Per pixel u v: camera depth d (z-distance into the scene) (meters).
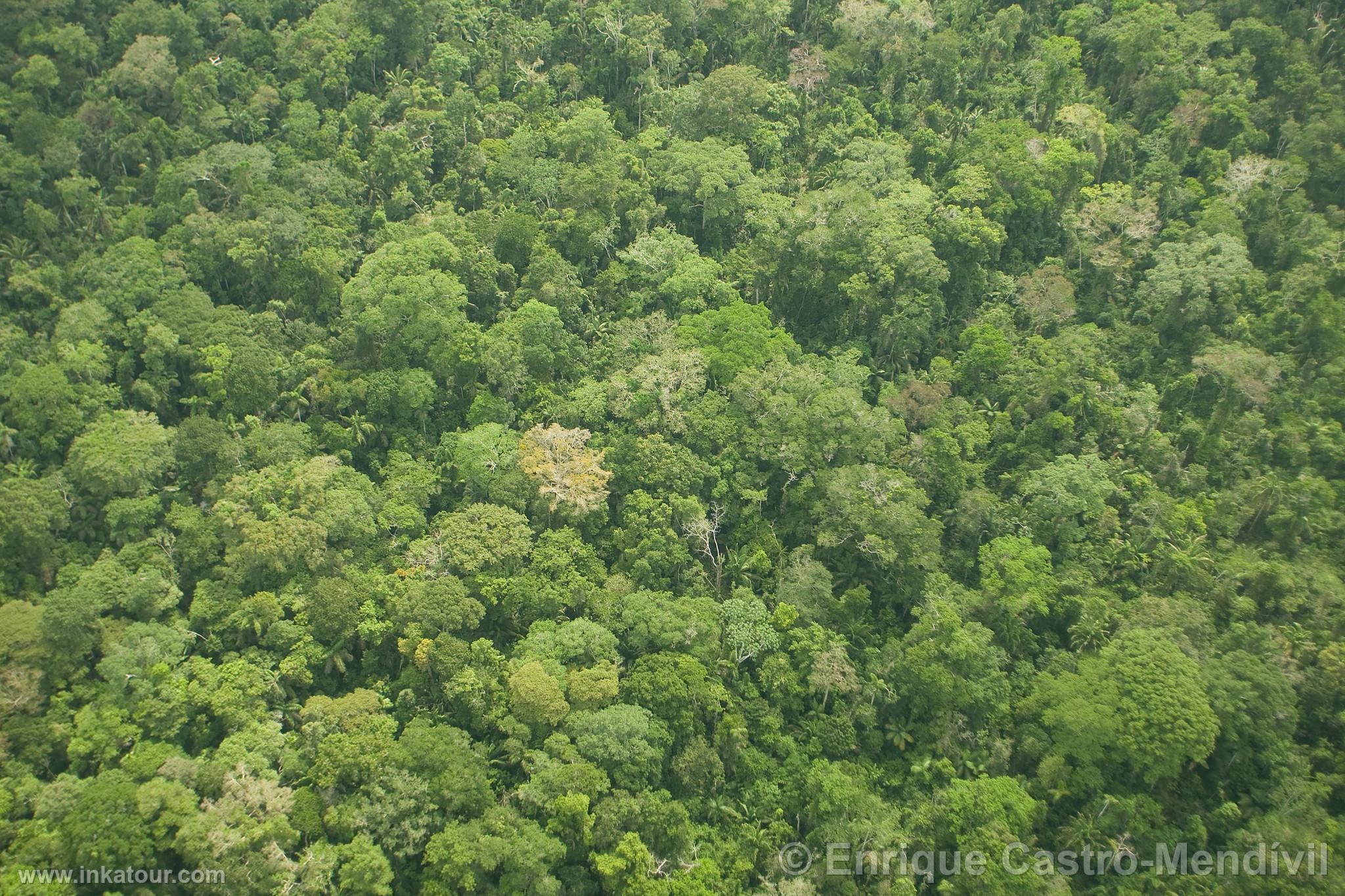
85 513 102.75
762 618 95.69
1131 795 85.75
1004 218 125.44
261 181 130.25
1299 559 101.06
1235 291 118.69
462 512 101.38
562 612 95.88
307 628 94.25
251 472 105.12
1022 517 103.19
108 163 137.12
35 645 88.69
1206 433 110.38
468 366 112.50
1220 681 87.88
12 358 112.69
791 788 88.75
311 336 118.00
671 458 103.56
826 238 118.44
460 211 131.62
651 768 86.69
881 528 98.62
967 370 114.56
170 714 87.12
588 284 124.06
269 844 78.69
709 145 131.50
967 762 89.62
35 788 81.75
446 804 82.56
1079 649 94.81
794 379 108.19
